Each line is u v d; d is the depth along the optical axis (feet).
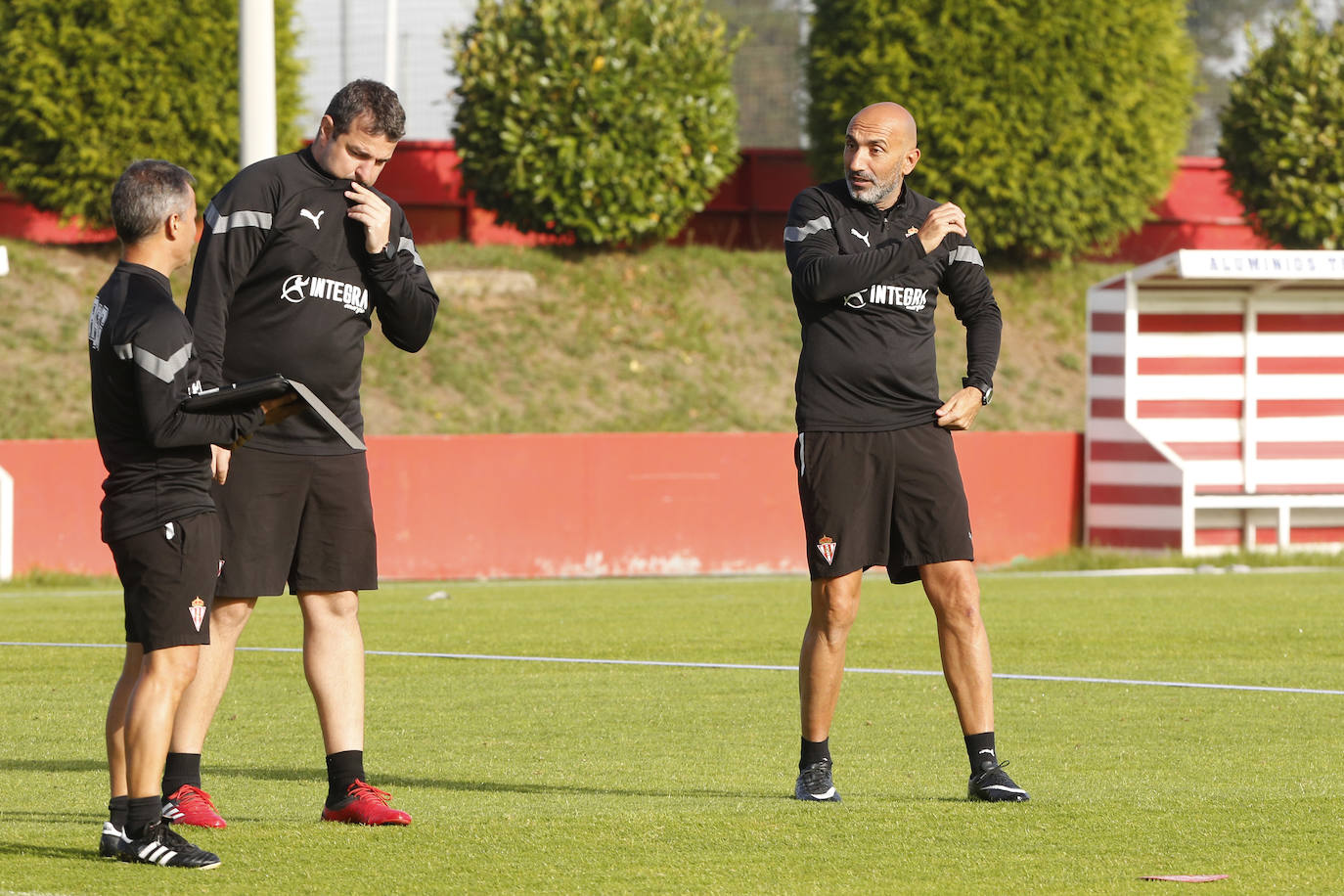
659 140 261.24
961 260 67.26
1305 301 215.72
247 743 81.82
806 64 281.33
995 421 250.37
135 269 54.03
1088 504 212.23
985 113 263.70
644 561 203.62
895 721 88.69
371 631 132.77
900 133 65.72
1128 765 74.02
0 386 223.92
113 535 53.62
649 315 262.67
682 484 204.85
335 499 62.28
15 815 62.13
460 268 263.49
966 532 65.26
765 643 125.08
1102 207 273.75
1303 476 217.36
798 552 208.13
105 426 54.03
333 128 61.52
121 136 246.47
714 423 243.40
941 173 265.75
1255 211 283.38
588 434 202.28
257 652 117.80
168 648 53.21
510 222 265.75
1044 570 194.08
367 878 49.98
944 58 263.49
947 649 65.46
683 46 266.77
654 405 245.04
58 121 243.60
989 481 210.18
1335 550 206.39
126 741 52.54
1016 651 118.21
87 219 250.78
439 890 48.44
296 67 271.08
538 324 255.91
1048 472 212.23
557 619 141.69
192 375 54.34
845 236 65.87
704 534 205.26
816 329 65.41
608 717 90.07
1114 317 208.85
